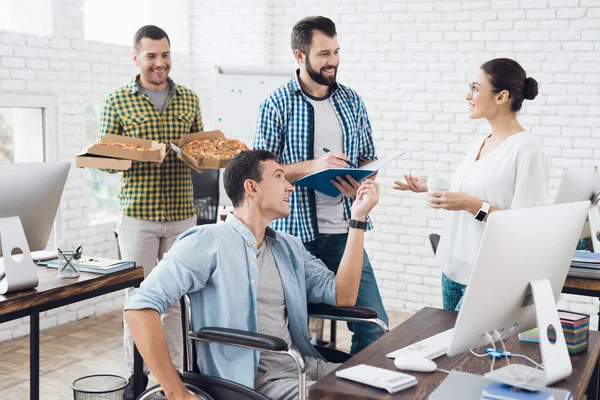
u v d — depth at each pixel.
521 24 4.86
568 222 1.87
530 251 1.76
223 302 2.31
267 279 2.49
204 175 4.95
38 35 4.61
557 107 4.82
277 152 3.12
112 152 3.42
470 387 1.69
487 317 1.75
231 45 5.74
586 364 1.95
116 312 5.32
